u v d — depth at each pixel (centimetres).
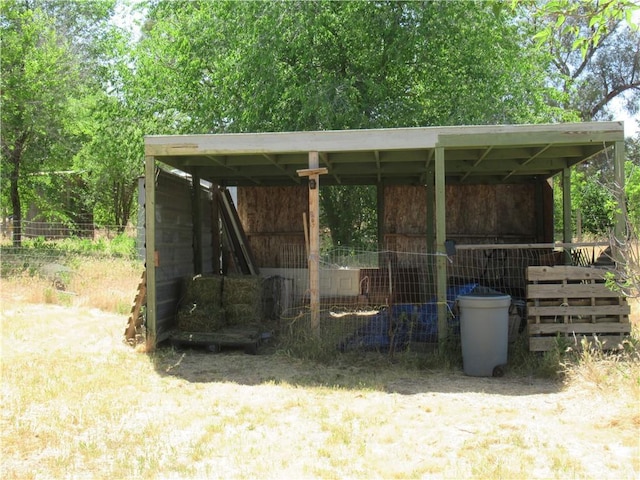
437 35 1402
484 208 1270
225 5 1499
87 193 3322
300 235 1319
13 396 617
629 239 620
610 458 446
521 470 423
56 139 2217
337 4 1448
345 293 1256
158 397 630
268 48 1364
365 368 760
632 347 708
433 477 419
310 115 1372
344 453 466
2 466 444
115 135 1873
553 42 546
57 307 1174
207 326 887
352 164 1102
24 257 1554
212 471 434
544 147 867
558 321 760
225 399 625
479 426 529
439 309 791
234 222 1267
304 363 786
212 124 1580
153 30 1822
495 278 1148
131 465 444
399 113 1395
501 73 1509
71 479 421
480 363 718
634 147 2119
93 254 1781
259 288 981
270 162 970
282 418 562
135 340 895
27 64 2039
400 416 563
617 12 393
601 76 2756
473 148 895
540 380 694
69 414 563
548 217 1204
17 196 2217
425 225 1270
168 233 946
